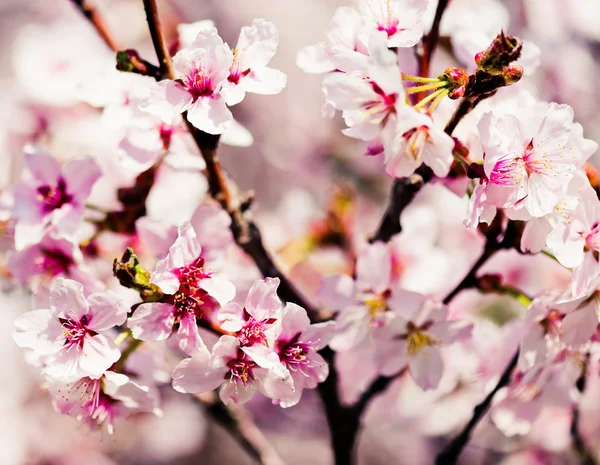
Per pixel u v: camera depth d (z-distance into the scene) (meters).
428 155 0.73
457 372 0.85
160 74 0.76
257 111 1.31
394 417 0.90
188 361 0.73
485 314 0.89
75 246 0.77
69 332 0.74
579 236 0.75
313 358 0.74
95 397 0.75
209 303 0.75
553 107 0.74
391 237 0.80
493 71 0.73
